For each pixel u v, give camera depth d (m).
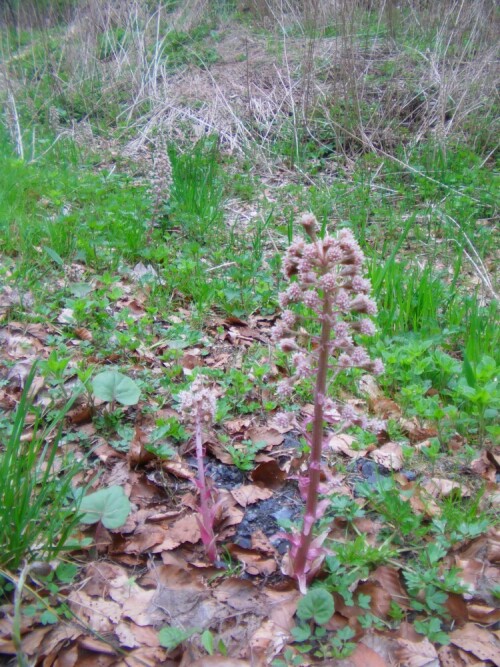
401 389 0.94
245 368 1.04
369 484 0.78
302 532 0.59
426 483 0.79
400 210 1.87
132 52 2.96
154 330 1.14
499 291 1.38
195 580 0.63
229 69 2.85
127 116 2.67
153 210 1.63
